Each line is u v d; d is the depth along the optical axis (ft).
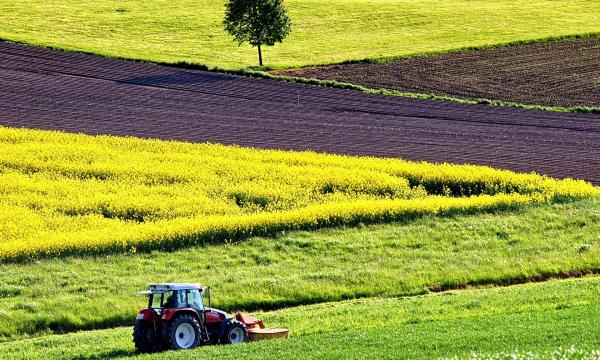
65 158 505.66
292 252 382.63
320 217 414.62
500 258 383.24
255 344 236.84
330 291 338.75
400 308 297.12
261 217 408.46
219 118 625.82
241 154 537.65
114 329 295.89
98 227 403.95
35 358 244.42
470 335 230.07
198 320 247.50
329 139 590.14
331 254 382.01
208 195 460.14
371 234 406.21
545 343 213.25
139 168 490.49
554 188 481.46
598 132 630.33
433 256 383.65
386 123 634.43
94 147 530.68
